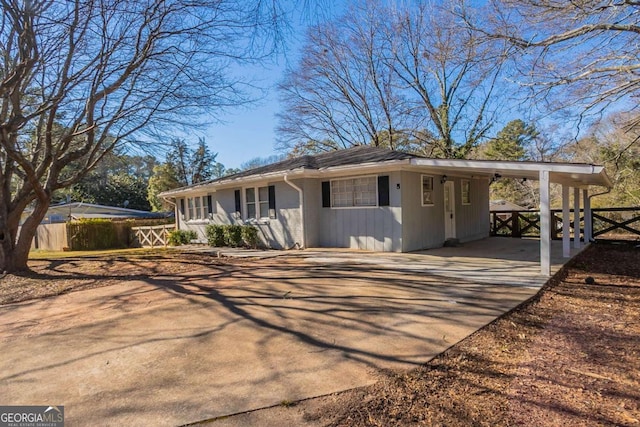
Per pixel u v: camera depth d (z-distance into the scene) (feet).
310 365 11.02
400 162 30.09
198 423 8.21
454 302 17.16
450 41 39.99
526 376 10.09
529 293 18.53
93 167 32.30
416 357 11.40
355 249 35.78
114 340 13.83
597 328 13.82
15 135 29.58
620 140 54.19
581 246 37.01
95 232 66.28
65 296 22.12
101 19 25.77
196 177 134.41
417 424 7.94
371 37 73.61
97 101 29.71
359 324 14.52
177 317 16.29
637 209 39.86
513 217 49.57
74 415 8.70
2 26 23.12
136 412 8.75
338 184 37.45
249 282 22.75
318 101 83.97
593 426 7.74
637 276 23.18
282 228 40.14
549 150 69.97
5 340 14.44
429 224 36.35
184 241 52.60
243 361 11.47
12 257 30.27
